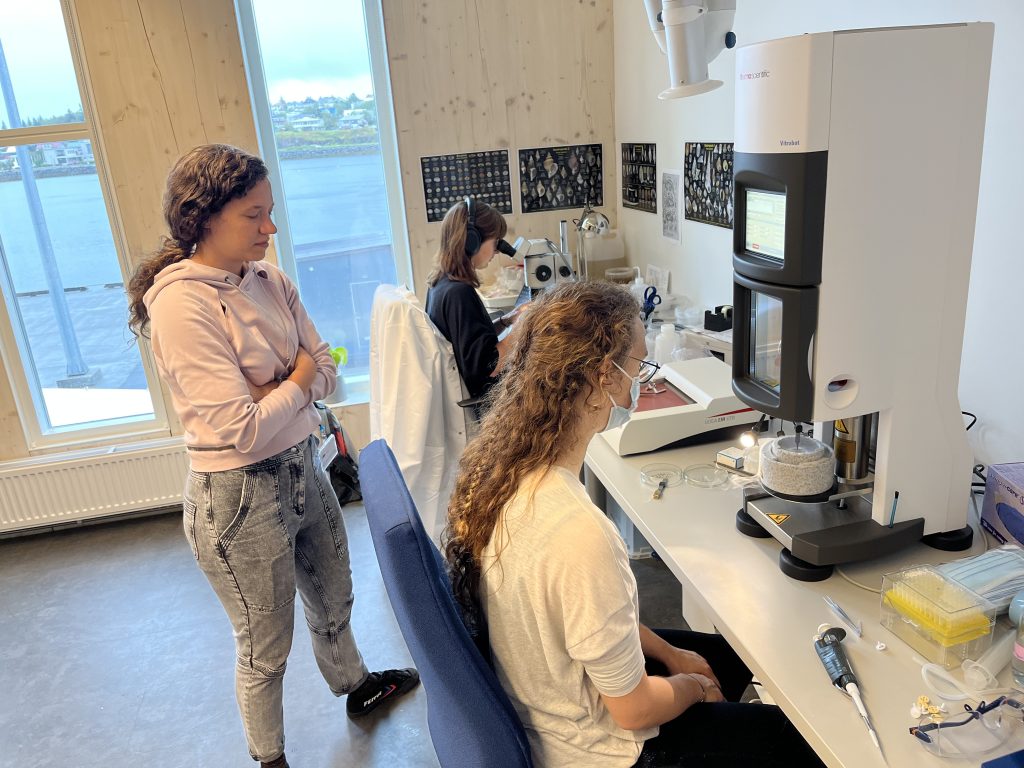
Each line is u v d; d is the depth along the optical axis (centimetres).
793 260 114
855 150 109
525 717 111
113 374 346
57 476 326
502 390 115
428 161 346
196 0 299
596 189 368
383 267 381
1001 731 96
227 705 222
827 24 195
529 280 335
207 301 152
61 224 322
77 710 224
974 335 162
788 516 134
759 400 130
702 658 137
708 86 198
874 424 133
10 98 305
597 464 178
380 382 246
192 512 161
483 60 338
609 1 340
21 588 294
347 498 337
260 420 152
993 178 152
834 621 118
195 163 150
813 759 112
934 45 108
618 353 109
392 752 200
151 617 269
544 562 98
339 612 199
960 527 134
